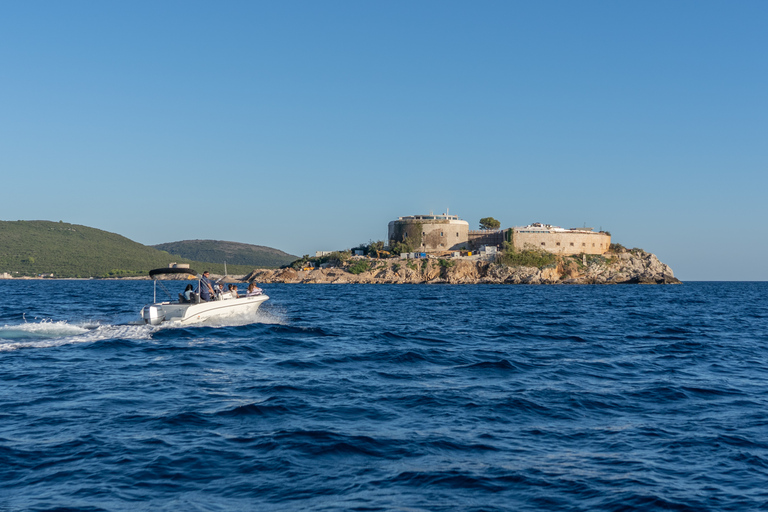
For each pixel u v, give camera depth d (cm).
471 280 14225
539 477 786
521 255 14725
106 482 753
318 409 1119
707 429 1021
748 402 1232
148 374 1450
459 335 2453
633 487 754
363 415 1081
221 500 704
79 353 1752
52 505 684
